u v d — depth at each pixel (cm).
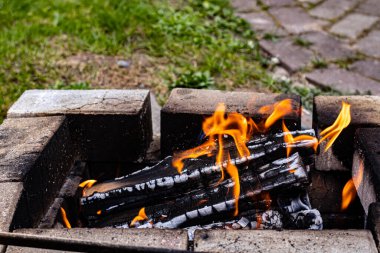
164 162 218
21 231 162
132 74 370
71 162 229
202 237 154
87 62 380
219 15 477
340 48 427
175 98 232
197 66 384
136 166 240
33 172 185
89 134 228
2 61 370
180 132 224
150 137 254
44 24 434
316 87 374
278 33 455
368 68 395
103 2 473
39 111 224
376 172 181
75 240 128
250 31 449
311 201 225
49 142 201
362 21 479
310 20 483
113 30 426
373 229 155
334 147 218
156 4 482
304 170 191
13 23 438
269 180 192
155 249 124
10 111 225
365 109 222
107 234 159
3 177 178
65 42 408
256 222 189
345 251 146
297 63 402
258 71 385
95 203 212
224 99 230
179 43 414
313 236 152
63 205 210
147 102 240
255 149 206
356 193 223
